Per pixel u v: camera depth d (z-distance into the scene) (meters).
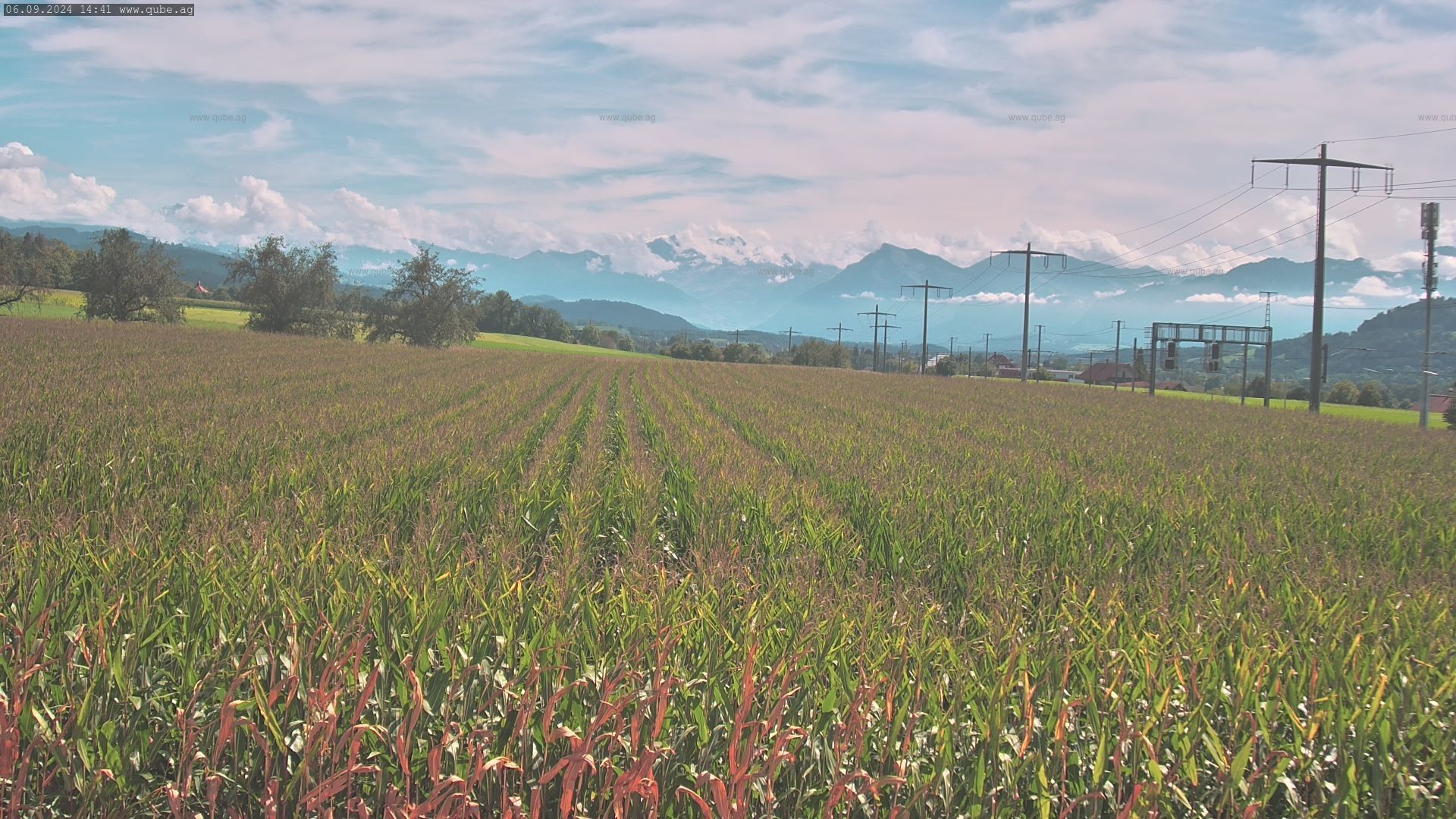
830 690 4.48
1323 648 5.26
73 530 7.02
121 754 4.08
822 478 13.00
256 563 5.98
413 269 82.62
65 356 33.16
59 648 4.53
